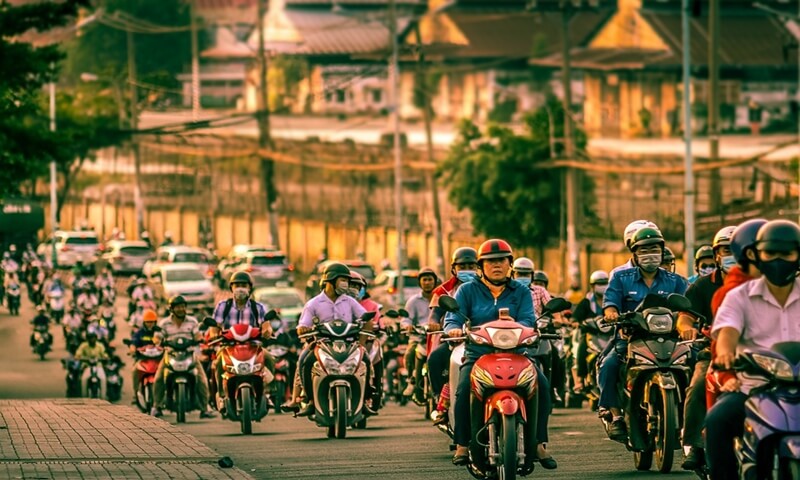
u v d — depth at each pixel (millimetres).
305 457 35344
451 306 27984
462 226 157125
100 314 116375
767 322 21828
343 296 42531
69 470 29422
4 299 141250
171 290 138625
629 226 31828
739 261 22641
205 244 195750
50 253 173375
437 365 34375
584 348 51906
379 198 192500
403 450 37000
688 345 30609
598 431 42094
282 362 66188
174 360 51656
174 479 28172
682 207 140000
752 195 143500
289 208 194875
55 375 96938
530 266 43812
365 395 43031
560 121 134750
